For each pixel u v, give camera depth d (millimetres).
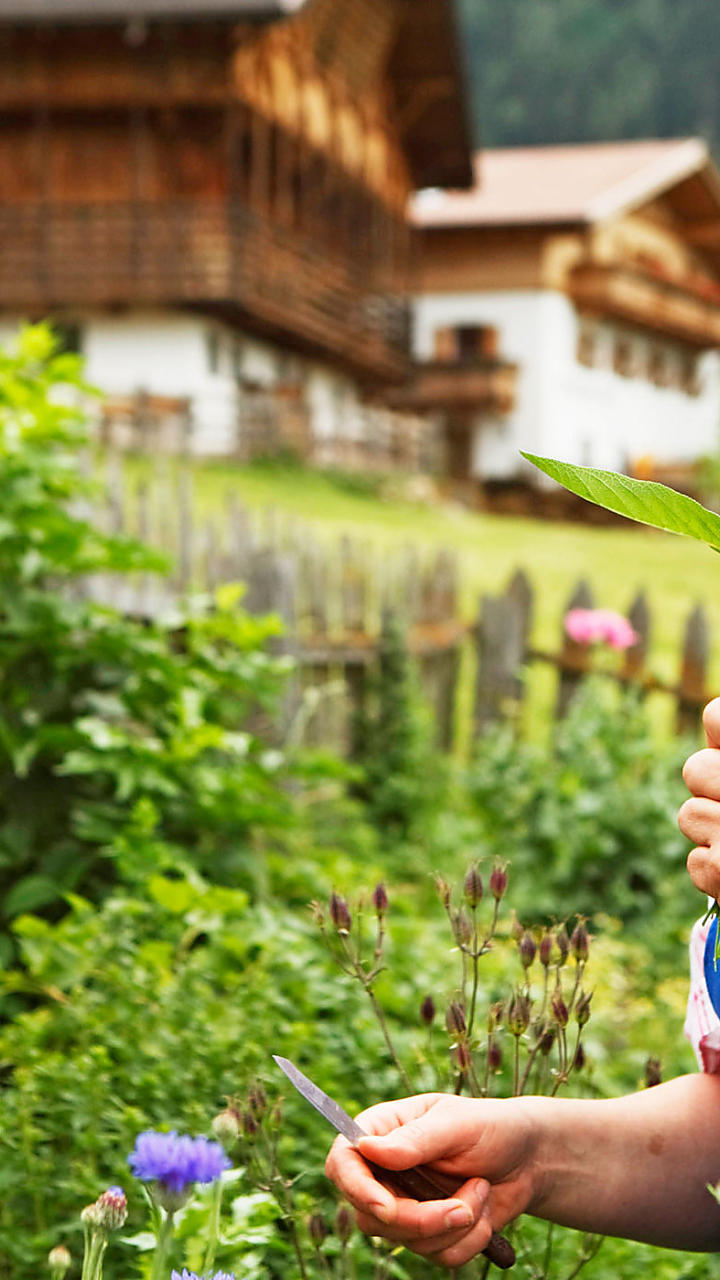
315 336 27766
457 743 8703
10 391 4066
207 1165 1292
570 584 16234
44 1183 2393
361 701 7090
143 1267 1951
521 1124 1552
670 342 42312
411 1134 1489
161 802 3965
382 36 29844
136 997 2984
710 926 1622
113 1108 2604
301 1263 1950
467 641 8086
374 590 7848
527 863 5629
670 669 9977
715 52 73062
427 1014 2037
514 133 73688
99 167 24500
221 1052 2766
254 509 18656
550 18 73812
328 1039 2912
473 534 20297
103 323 24969
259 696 4445
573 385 36156
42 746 3924
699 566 18188
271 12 22234
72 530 3910
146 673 4086
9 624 3920
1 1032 3062
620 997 4004
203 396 24703
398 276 33375
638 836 5520
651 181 36031
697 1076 1671
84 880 3887
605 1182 1589
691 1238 1642
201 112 24453
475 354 35781
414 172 34281
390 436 29453
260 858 4070
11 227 24469
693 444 43750
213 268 23969
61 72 23719
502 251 34781
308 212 27938
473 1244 1489
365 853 5875
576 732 6285
